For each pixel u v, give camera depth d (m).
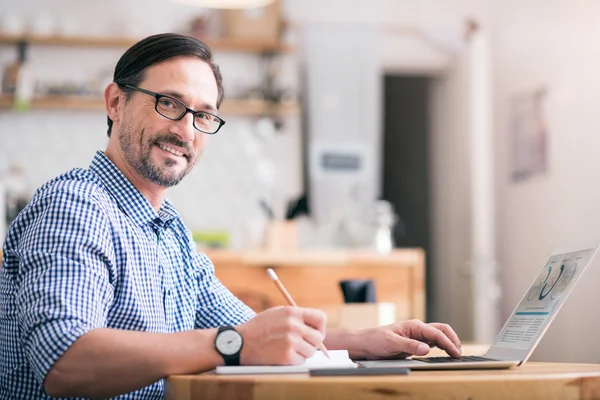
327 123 5.53
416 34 5.90
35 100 5.23
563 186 4.67
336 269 3.64
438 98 6.15
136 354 1.13
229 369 1.12
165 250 1.51
